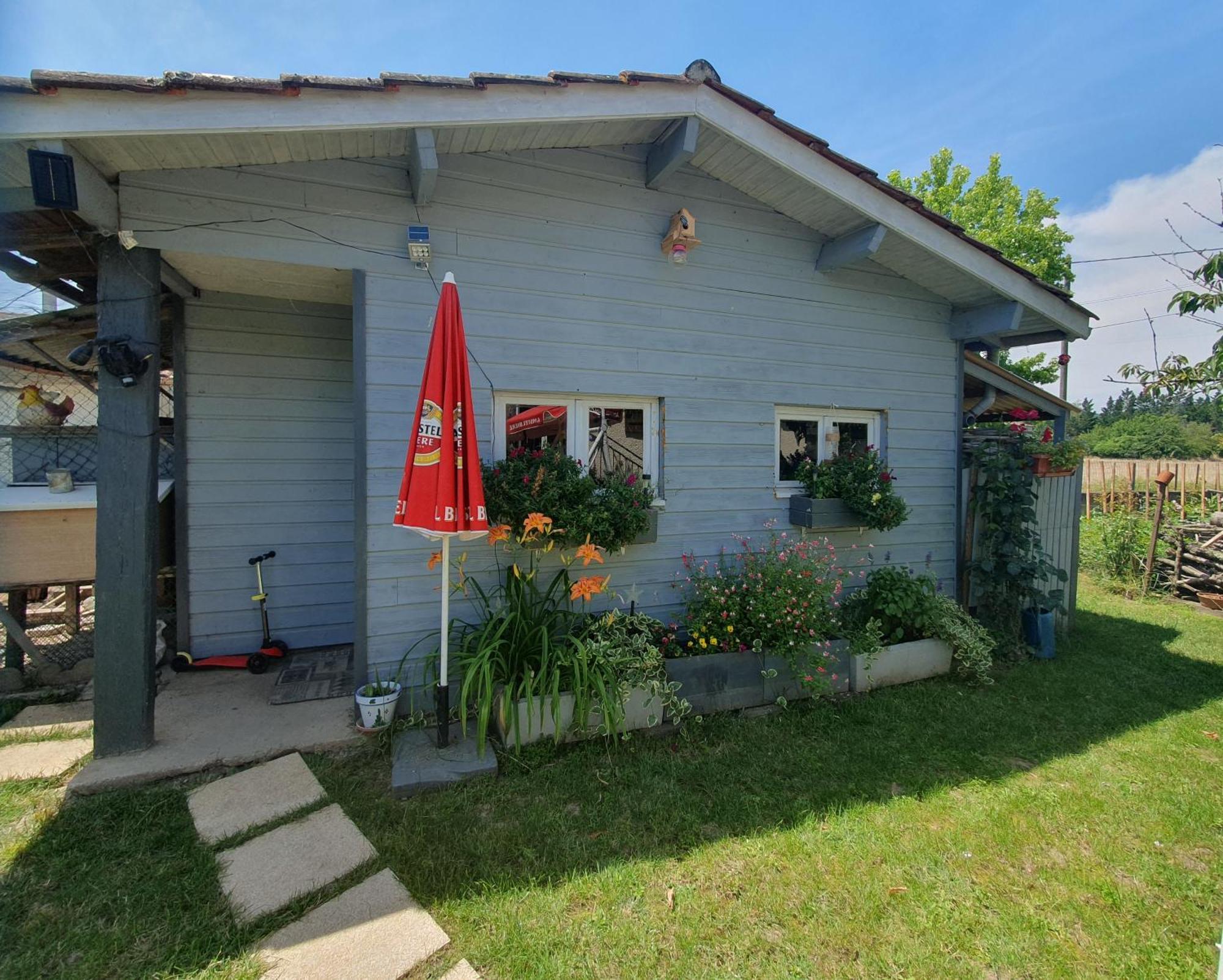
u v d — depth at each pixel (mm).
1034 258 14867
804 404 4590
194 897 2020
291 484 4469
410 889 2086
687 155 3500
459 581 3547
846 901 2088
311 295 4039
